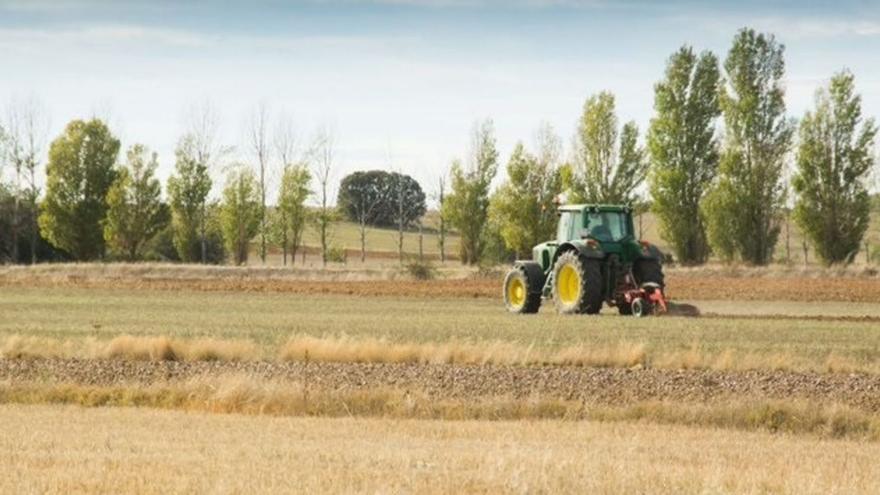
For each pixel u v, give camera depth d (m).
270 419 32.69
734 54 121.69
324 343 44.78
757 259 120.19
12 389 38.25
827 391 37.12
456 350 43.97
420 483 20.80
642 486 20.86
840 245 118.19
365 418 33.50
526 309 67.69
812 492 20.98
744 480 21.89
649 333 52.41
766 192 120.19
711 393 37.16
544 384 38.81
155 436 28.20
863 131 118.06
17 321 61.19
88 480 20.86
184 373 41.72
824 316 63.31
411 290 91.69
